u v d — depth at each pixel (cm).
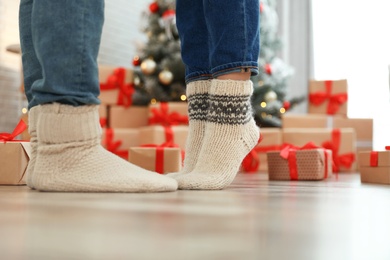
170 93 329
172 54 326
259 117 327
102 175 87
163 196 80
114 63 397
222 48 98
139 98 336
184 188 98
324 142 279
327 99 312
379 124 406
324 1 434
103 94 304
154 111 295
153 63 323
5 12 328
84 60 83
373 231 43
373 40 413
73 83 83
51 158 88
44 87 83
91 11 83
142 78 340
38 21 82
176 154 158
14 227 43
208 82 112
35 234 40
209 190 98
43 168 88
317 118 303
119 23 402
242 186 119
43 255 31
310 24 437
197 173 102
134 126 312
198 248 33
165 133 260
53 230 42
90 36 83
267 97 324
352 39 421
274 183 139
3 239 37
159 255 31
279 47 362
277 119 340
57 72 82
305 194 91
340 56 427
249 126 106
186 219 50
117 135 278
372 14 415
